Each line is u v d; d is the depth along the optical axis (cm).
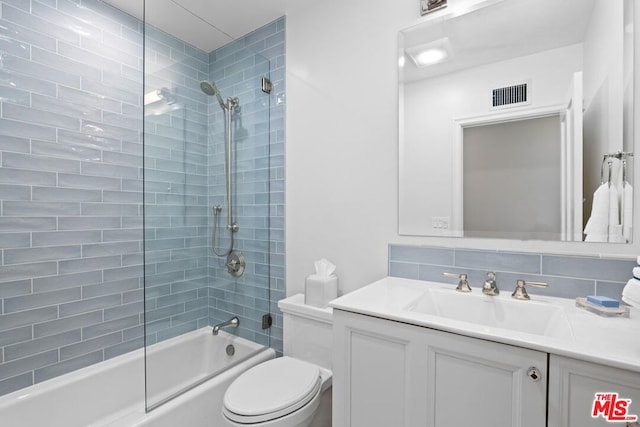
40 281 154
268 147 201
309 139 183
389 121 154
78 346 167
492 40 130
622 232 107
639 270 80
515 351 79
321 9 178
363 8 163
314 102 181
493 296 120
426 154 145
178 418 139
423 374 93
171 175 168
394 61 153
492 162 130
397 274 152
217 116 187
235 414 115
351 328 108
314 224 181
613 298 108
